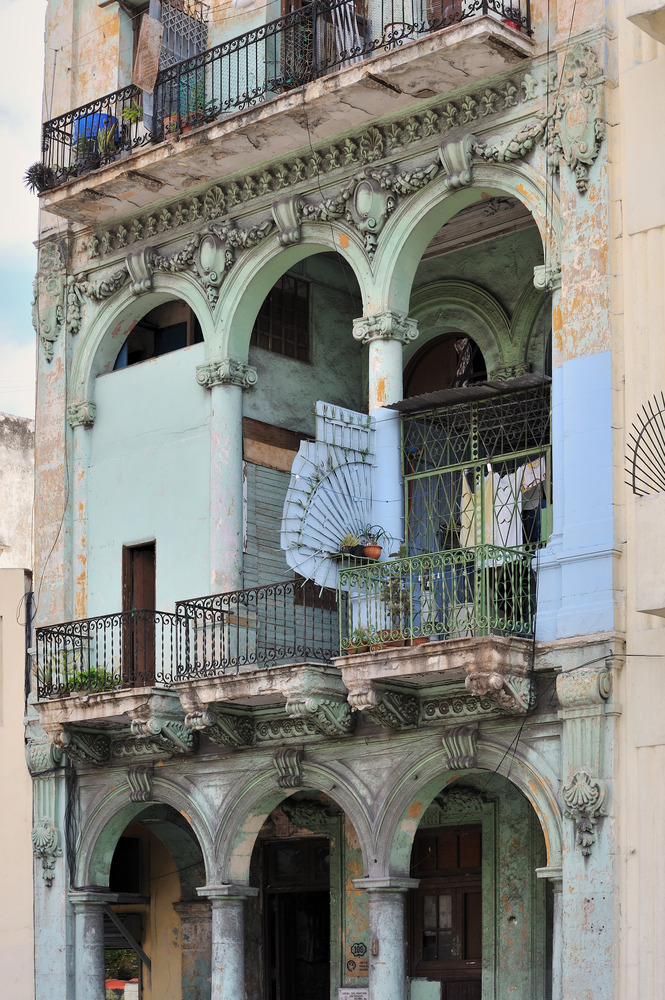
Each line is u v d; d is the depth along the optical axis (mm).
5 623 26578
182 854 27516
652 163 19719
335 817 25250
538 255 24672
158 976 27688
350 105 22219
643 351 19531
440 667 19891
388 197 22422
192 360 24844
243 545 23891
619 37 20312
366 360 26562
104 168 24516
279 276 24234
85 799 25000
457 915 24172
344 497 21922
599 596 19438
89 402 26078
